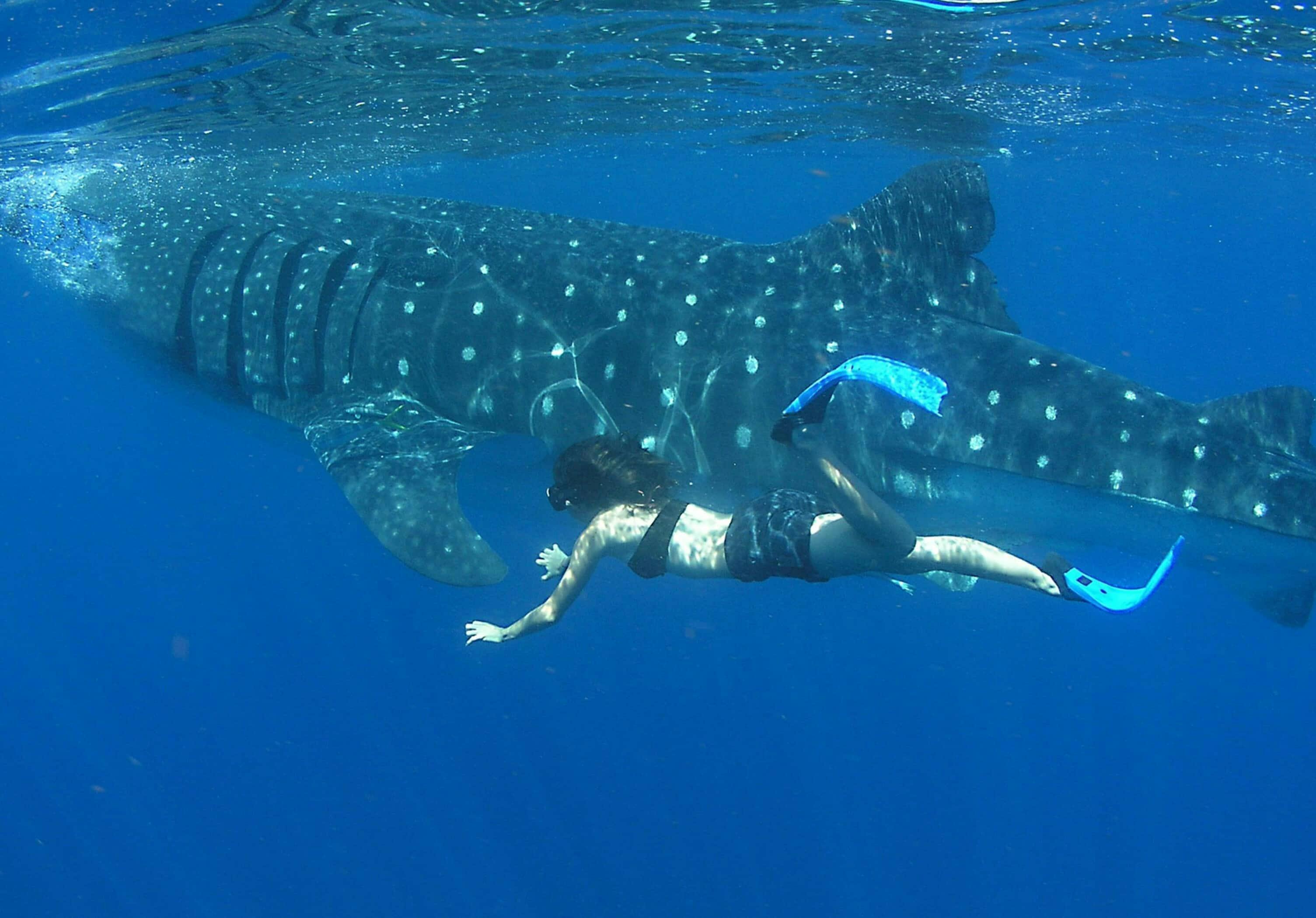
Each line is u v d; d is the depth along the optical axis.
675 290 7.26
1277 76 12.16
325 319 8.12
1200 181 27.70
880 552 3.38
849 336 6.88
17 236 12.66
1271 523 6.15
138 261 9.20
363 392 8.06
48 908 15.66
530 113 15.33
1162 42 10.96
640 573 3.91
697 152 22.48
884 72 12.65
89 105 11.07
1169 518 6.33
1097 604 3.33
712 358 7.03
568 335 7.39
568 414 7.36
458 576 6.11
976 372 6.60
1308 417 6.35
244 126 13.43
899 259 6.94
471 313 7.66
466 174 23.48
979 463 6.48
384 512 6.48
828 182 31.02
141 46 9.24
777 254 7.29
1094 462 6.31
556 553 4.61
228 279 8.62
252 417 9.28
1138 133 18.30
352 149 16.75
